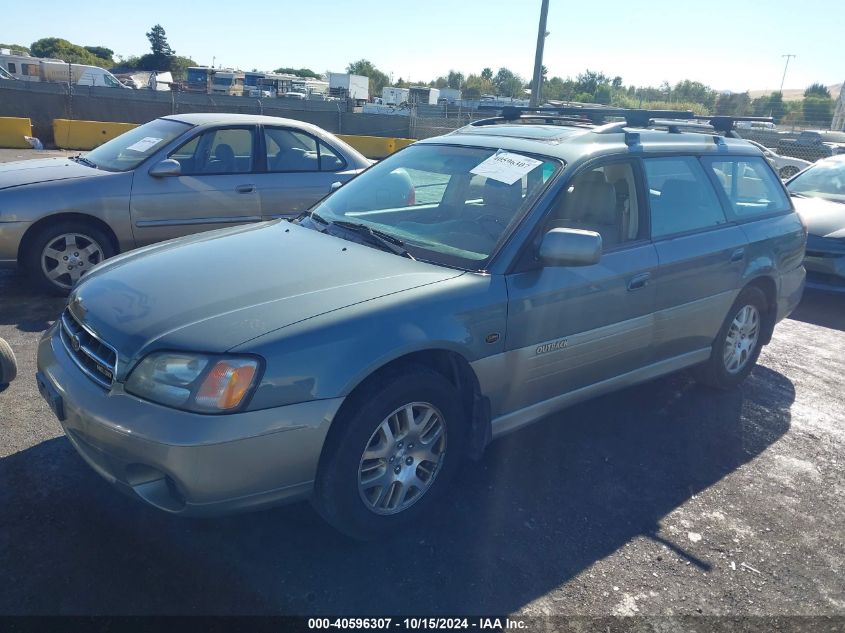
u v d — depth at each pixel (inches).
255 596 103.5
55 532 113.8
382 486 114.8
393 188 156.4
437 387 117.0
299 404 101.5
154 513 120.5
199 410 97.6
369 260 128.1
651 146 159.5
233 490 99.8
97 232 238.1
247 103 948.6
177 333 102.7
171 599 101.5
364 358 106.0
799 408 187.2
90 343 112.6
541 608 105.3
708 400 187.8
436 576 110.6
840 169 341.4
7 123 704.4
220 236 145.7
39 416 151.4
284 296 112.0
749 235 178.4
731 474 149.6
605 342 145.3
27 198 225.1
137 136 268.8
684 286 160.1
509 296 125.0
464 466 144.3
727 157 181.3
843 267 277.3
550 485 139.5
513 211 135.0
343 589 106.3
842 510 138.6
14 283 249.6
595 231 143.5
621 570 115.3
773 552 123.3
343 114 939.3
